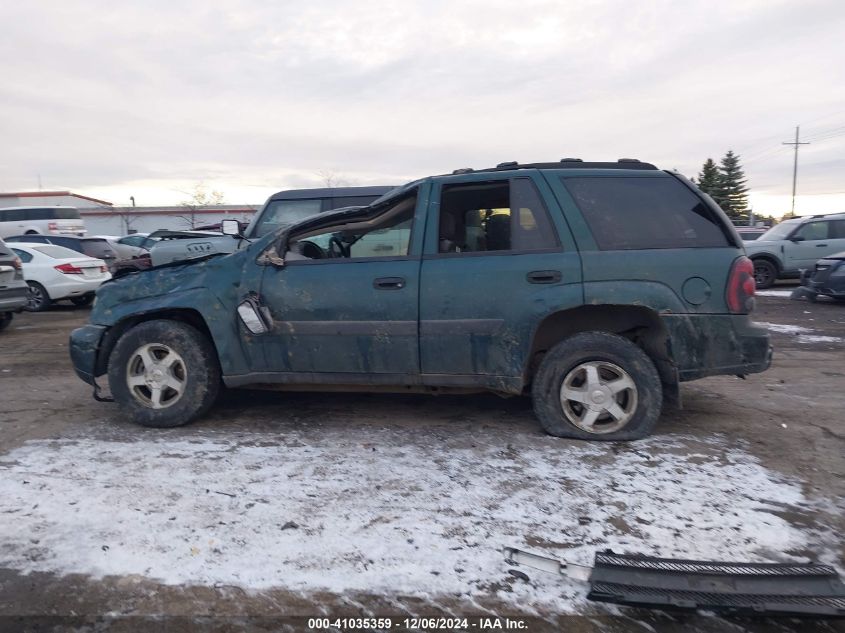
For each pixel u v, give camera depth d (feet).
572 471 12.75
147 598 8.87
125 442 14.73
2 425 16.24
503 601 8.81
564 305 13.80
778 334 30.07
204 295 15.43
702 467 12.92
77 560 9.73
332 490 12.00
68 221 89.86
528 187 14.65
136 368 15.76
